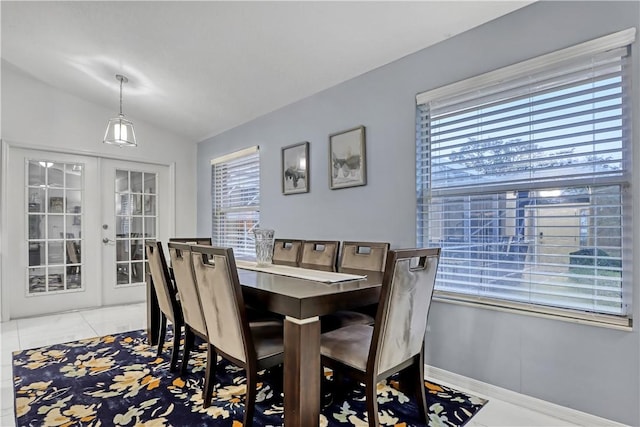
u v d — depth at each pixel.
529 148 2.00
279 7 2.21
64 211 4.05
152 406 1.94
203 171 4.98
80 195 4.16
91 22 2.67
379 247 2.42
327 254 2.74
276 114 3.72
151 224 4.73
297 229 3.43
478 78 2.14
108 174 4.36
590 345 1.75
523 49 1.97
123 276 4.47
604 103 1.75
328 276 2.04
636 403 1.63
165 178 4.85
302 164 3.36
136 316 3.90
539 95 1.96
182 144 4.98
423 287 1.66
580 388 1.77
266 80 3.14
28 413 1.88
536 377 1.91
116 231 4.42
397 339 1.57
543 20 1.90
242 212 4.27
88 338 3.15
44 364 2.54
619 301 1.71
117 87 3.67
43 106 3.86
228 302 1.65
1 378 2.31
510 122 2.07
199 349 2.88
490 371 2.08
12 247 3.72
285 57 2.76
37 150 3.86
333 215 3.06
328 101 3.13
